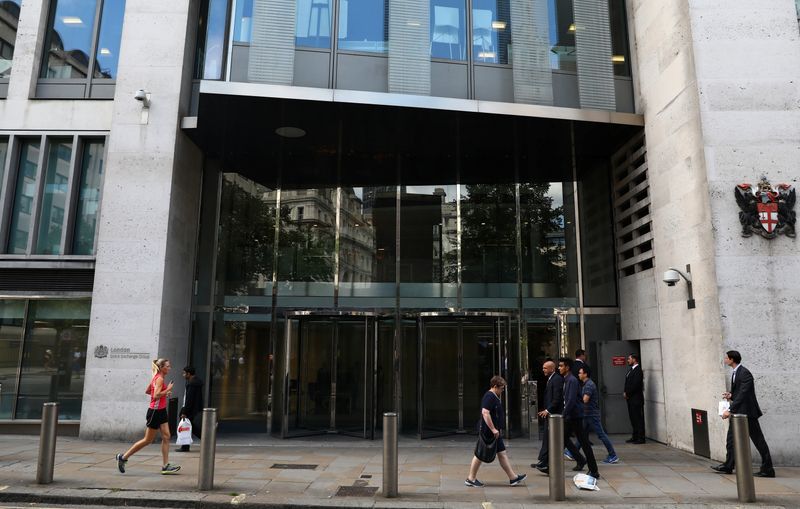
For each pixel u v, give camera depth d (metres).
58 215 12.11
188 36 12.20
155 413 8.12
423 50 11.55
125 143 11.55
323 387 12.62
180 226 12.03
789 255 9.26
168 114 11.68
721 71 9.85
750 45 9.91
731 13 10.03
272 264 13.26
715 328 9.26
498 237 13.45
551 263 13.34
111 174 11.45
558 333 12.97
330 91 10.48
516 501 6.85
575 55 12.20
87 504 6.81
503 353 12.47
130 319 11.02
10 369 11.70
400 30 11.57
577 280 13.16
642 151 11.87
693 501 6.86
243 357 12.85
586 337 12.91
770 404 8.89
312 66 11.35
